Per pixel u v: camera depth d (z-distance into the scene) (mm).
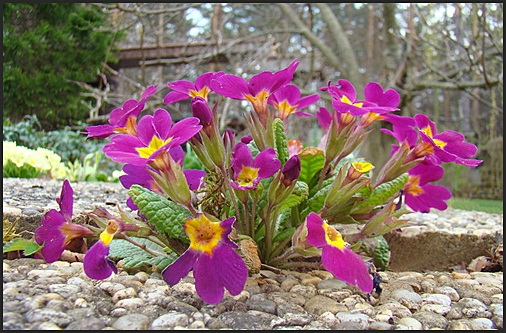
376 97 274
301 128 1387
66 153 1134
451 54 1108
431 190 322
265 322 212
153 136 227
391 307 235
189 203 234
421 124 268
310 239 219
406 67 1286
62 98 1432
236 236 248
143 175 282
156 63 1289
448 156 259
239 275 209
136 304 216
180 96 280
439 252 375
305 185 266
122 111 250
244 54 1540
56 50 1415
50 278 234
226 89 252
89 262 220
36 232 239
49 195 403
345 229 348
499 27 1026
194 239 216
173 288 235
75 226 245
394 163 274
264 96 260
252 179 238
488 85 975
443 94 2377
